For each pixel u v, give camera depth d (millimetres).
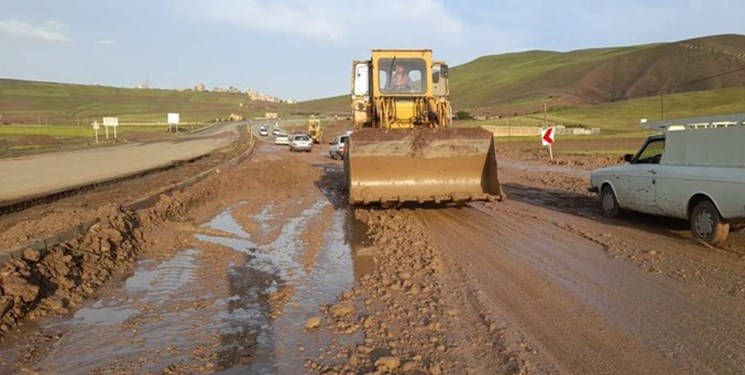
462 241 9883
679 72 144625
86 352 5348
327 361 5039
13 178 22266
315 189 19594
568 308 6234
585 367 4781
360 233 11148
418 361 4953
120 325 6070
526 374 4656
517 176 22547
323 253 9375
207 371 4895
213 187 18781
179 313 6438
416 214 12930
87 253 8461
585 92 151625
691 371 4691
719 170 9203
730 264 8086
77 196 16781
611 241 9664
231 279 7840
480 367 4820
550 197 16047
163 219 12500
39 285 6941
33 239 8102
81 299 6961
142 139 75062
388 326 5812
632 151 37062
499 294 6750
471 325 5777
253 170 25344
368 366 4902
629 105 109875
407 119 14383
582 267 7977
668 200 10336
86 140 67812
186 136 86500
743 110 85062
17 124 119938
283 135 65875
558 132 73312
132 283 7715
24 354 5305
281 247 9953
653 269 7793
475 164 13000
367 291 7078
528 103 143125
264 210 14547
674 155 10359
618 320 5855
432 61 14672
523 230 10906
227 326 5996
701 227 9562
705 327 5645
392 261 8547
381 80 14562
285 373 4820
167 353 5301
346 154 14867
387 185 12977
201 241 10430
